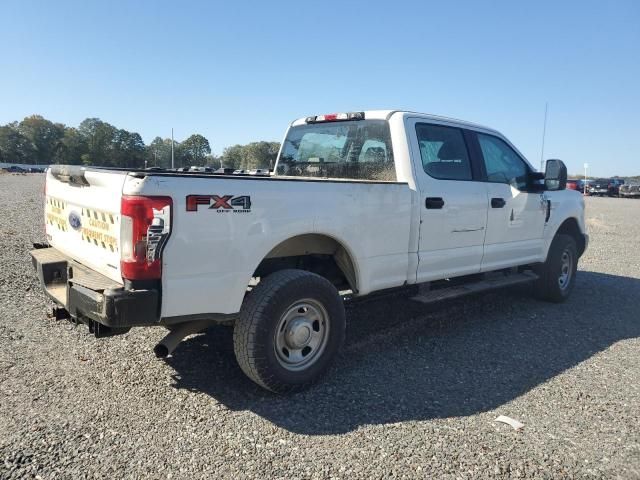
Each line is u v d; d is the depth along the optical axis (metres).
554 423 3.48
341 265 4.38
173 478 2.76
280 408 3.60
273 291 3.62
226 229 3.40
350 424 3.40
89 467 2.83
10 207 16.11
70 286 3.44
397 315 5.97
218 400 3.69
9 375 3.95
